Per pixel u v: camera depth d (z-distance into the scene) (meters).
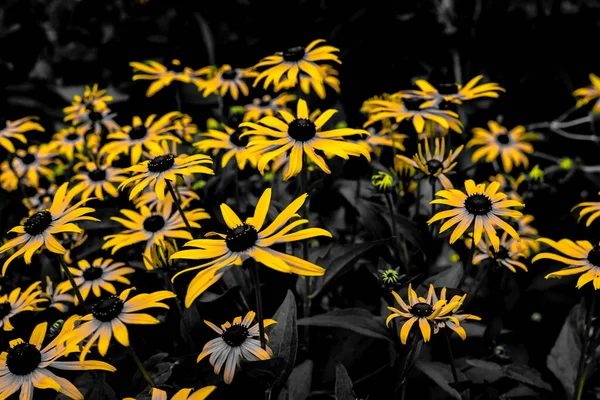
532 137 0.95
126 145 0.77
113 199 0.79
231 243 0.53
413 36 1.07
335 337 0.71
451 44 1.10
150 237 0.68
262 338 0.55
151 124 0.79
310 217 0.80
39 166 0.85
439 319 0.56
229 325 0.58
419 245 0.71
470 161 0.93
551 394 0.67
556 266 0.79
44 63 1.36
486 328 0.70
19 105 1.16
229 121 0.84
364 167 0.81
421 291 0.63
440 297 0.58
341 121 0.87
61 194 0.60
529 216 0.78
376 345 0.69
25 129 0.79
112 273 0.70
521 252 0.71
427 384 0.73
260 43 1.13
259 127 0.62
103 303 0.53
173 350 0.68
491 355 0.69
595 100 1.01
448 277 0.67
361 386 0.66
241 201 0.79
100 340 0.52
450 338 0.71
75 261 0.74
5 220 0.82
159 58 1.23
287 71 0.72
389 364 0.66
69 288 0.68
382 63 1.02
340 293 0.79
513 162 0.91
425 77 1.04
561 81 1.09
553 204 0.84
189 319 0.63
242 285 0.68
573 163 0.92
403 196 0.77
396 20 1.06
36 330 0.56
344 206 0.85
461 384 0.61
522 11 1.10
